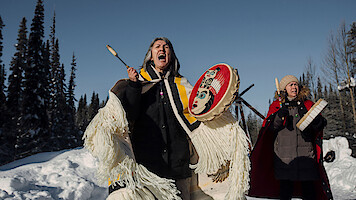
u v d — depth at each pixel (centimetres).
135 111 225
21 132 2955
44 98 3141
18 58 3300
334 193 653
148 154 225
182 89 245
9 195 395
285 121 417
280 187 428
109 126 199
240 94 298
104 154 191
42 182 479
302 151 412
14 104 3141
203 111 219
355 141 2817
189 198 237
